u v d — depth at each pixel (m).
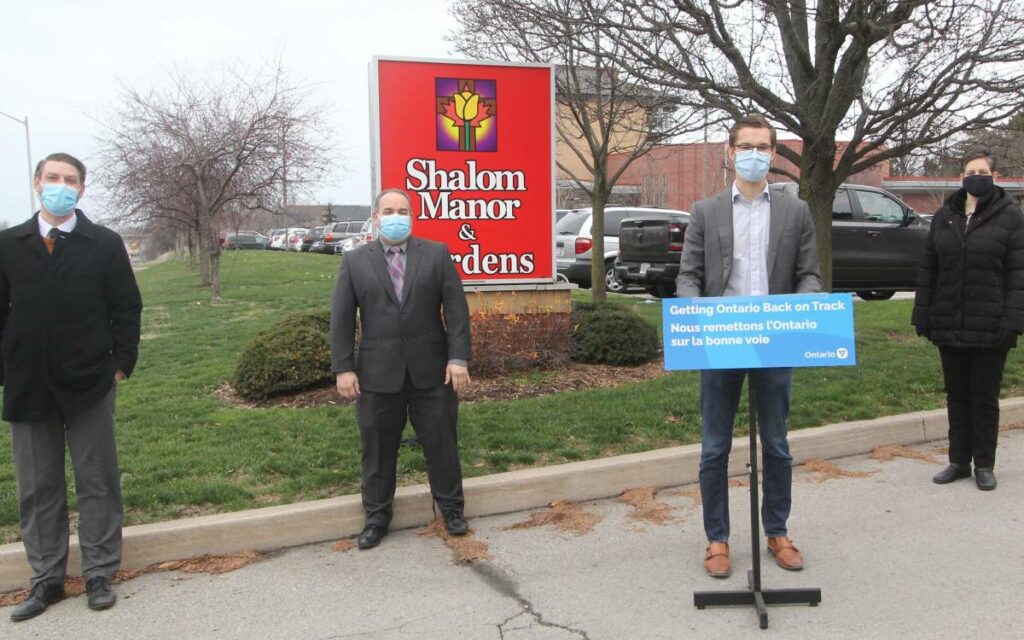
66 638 3.54
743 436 5.81
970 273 5.00
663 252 12.59
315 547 4.51
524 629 3.53
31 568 4.05
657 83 7.51
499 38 10.29
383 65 7.31
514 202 7.72
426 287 4.49
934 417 6.26
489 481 4.95
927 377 7.34
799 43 7.55
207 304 16.19
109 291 3.93
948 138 7.64
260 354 7.14
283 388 7.06
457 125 7.51
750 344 3.46
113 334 3.96
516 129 7.66
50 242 3.78
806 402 6.60
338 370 4.46
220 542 4.37
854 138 7.74
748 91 7.21
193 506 4.69
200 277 24.41
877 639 3.34
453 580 4.05
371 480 4.51
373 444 4.49
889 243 12.66
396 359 4.43
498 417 6.25
